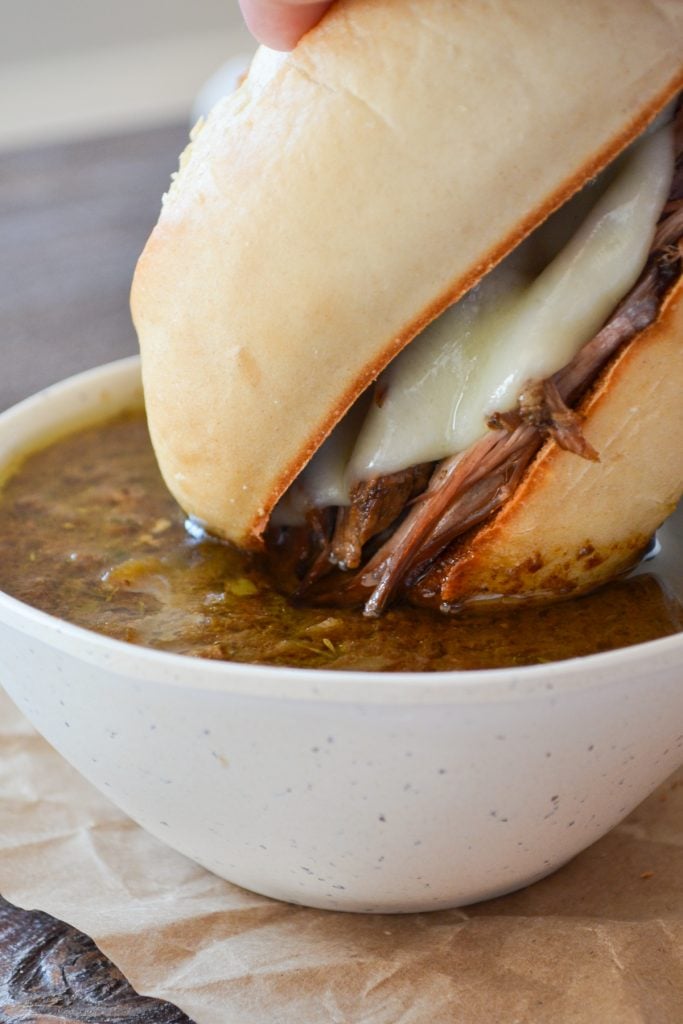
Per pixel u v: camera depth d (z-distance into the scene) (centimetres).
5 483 53
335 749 42
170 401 46
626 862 49
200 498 47
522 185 43
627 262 44
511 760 43
